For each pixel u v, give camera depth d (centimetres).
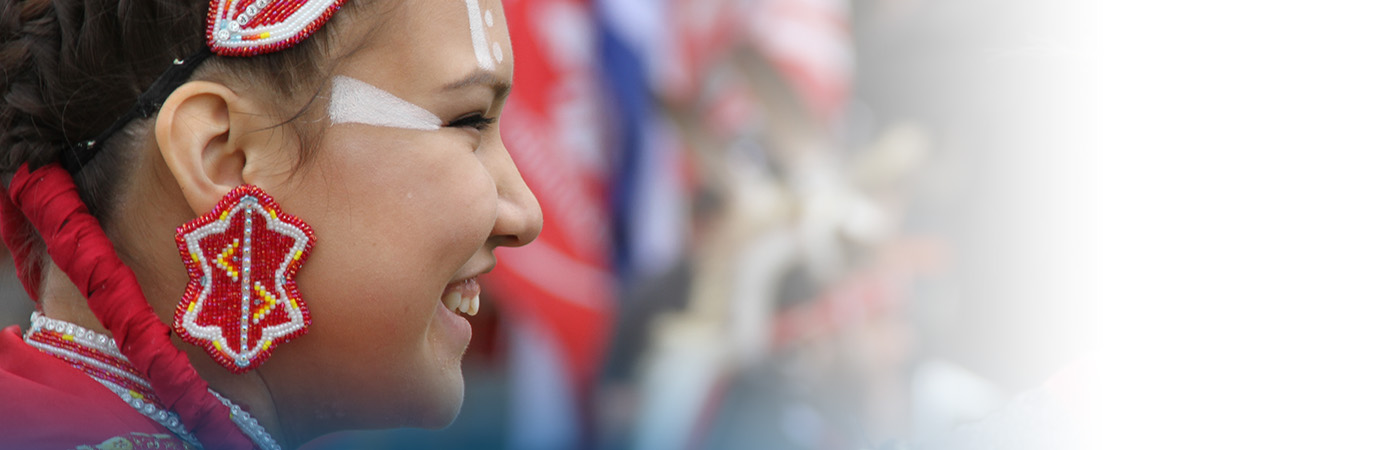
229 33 92
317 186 95
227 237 93
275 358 98
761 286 319
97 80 94
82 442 88
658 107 294
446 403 104
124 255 97
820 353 329
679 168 301
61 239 93
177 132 92
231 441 93
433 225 97
